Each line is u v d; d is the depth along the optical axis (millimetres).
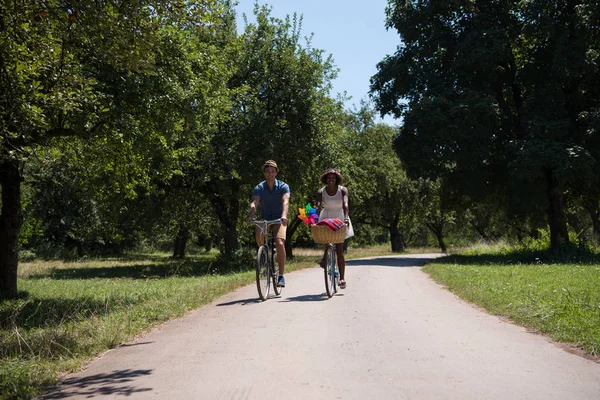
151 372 4191
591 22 20906
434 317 6508
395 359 4375
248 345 4930
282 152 23266
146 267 27797
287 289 9664
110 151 12531
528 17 23094
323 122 24812
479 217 55625
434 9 24750
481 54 22578
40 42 7965
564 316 6086
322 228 8078
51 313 8586
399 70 25922
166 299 8984
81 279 19641
